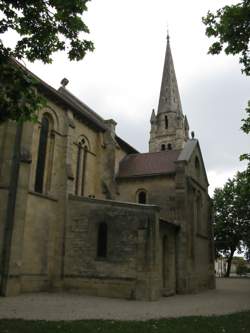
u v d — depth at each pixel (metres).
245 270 100.69
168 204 32.41
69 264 25.03
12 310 15.51
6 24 12.09
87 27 12.75
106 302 20.39
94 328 11.81
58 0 11.92
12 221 21.28
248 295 29.02
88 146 32.88
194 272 31.53
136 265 23.14
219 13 13.94
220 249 67.19
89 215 25.52
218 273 109.44
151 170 34.88
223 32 13.84
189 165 34.16
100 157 34.12
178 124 64.75
